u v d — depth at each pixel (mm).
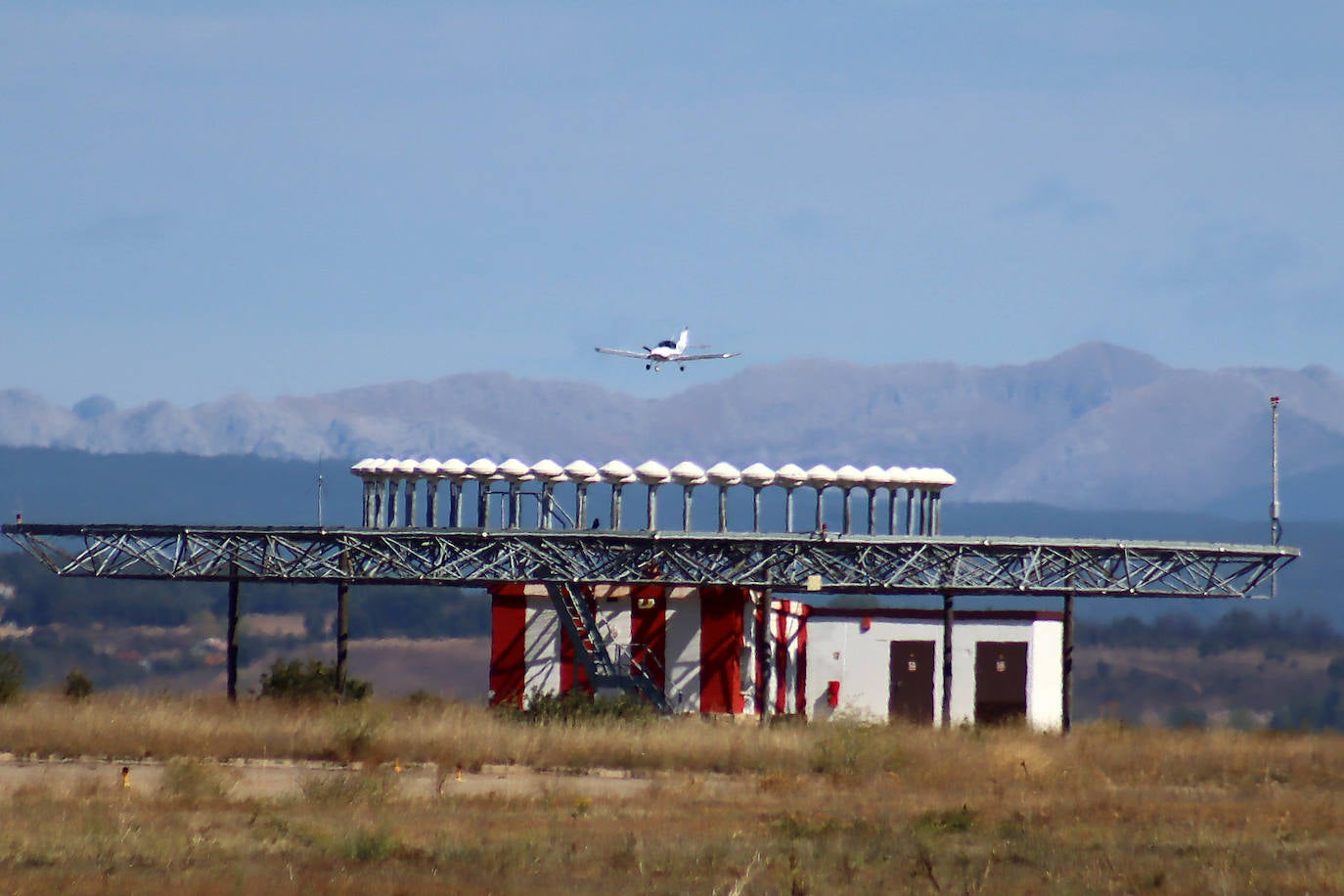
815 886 90438
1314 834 115938
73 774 148125
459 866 94750
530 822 116250
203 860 94188
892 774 160125
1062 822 121750
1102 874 95438
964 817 119312
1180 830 116375
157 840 98438
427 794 135625
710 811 127062
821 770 165875
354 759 166125
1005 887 91312
